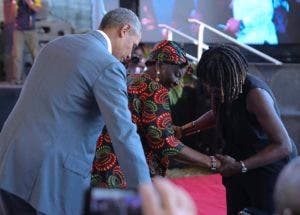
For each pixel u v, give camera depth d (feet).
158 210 3.47
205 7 39.09
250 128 9.05
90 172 8.64
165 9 38.68
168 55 9.43
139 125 9.29
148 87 9.30
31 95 8.32
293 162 4.47
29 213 8.18
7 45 28.04
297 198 4.14
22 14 27.71
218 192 18.48
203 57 9.09
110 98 7.98
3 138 8.42
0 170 8.17
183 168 21.52
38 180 7.94
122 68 8.25
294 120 21.67
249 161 8.99
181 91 22.02
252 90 8.87
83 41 8.46
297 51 39.58
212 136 21.95
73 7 33.17
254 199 9.36
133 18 8.95
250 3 39.22
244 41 39.50
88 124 8.33
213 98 9.45
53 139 8.04
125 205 5.11
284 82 21.76
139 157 7.83
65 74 8.17
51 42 8.71
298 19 39.45
